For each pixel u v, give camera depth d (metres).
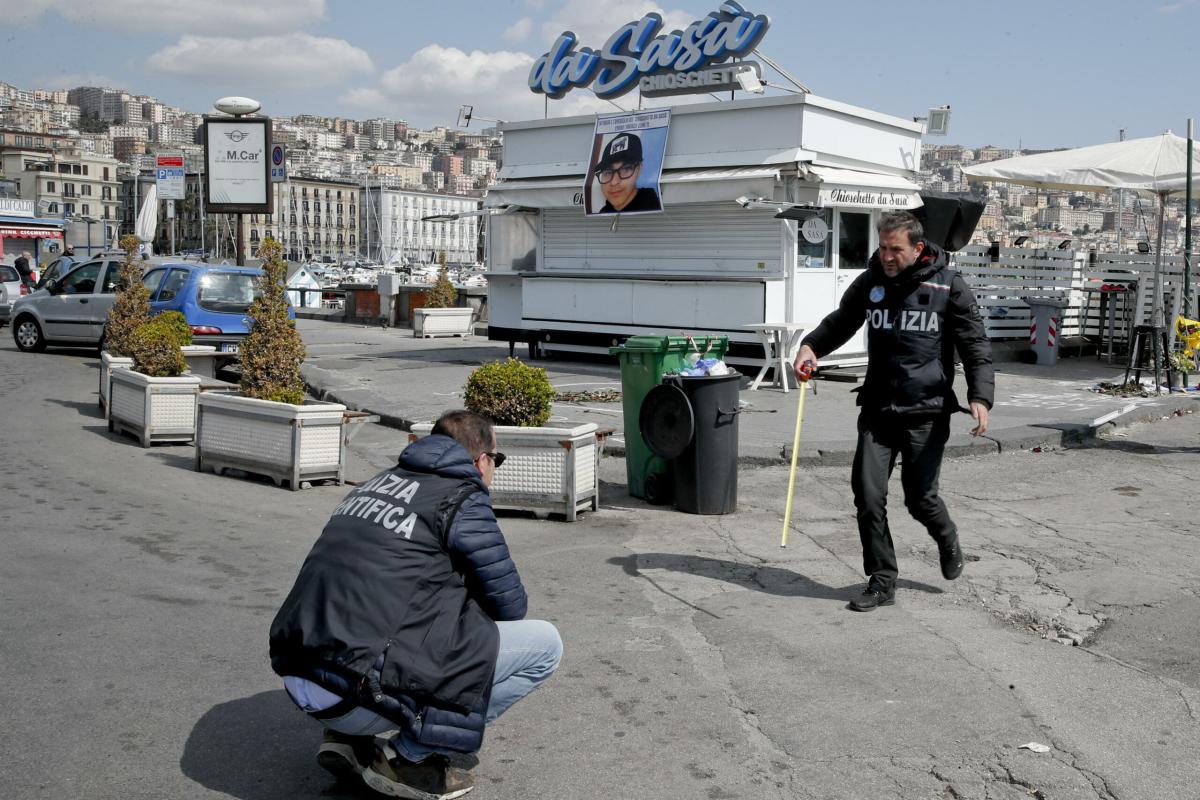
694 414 7.92
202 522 7.70
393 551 3.46
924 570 6.59
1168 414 12.98
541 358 18.27
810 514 8.08
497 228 18.66
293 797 3.73
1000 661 5.05
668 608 5.84
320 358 18.42
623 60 16.81
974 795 3.77
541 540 7.32
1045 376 16.39
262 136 22.88
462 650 3.47
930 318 5.71
